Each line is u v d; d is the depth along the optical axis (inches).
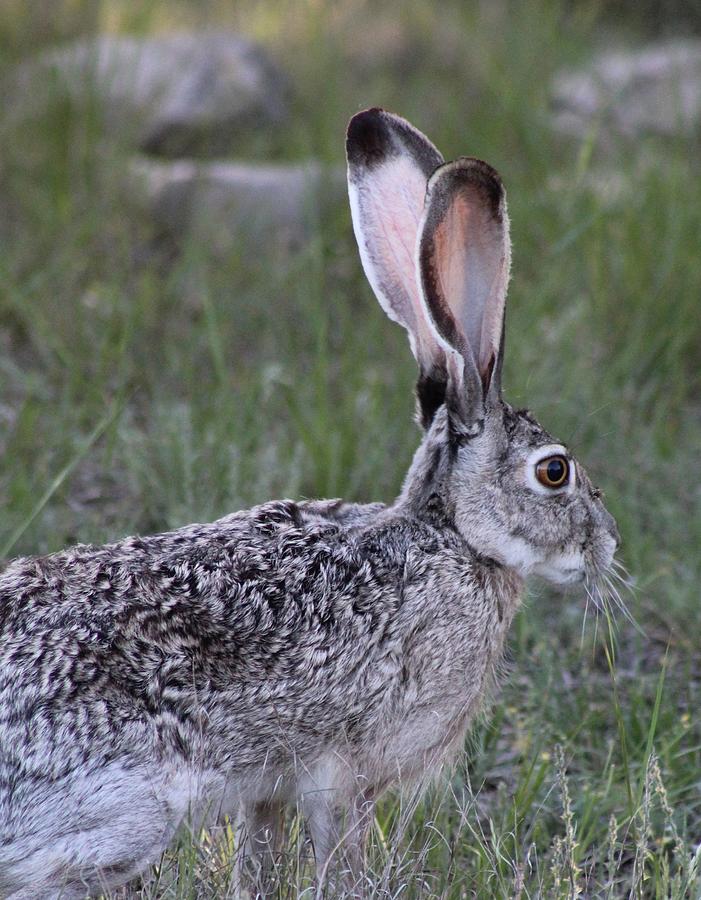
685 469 490.3
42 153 666.2
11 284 545.3
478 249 307.1
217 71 756.0
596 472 481.7
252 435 455.2
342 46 878.4
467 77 852.0
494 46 888.9
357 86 831.7
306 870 297.0
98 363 512.1
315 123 748.6
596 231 594.6
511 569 321.7
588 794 339.6
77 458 390.3
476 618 309.7
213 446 443.5
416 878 293.9
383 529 307.1
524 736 364.8
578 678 399.2
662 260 580.7
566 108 804.6
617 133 737.0
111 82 717.9
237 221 631.8
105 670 270.1
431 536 309.4
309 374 518.9
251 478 435.5
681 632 417.1
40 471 427.5
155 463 450.3
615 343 557.3
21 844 265.0
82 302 551.5
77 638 270.8
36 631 271.0
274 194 639.8
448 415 311.7
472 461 311.7
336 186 650.2
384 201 324.2
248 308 565.6
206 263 586.9
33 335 532.4
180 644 277.7
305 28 894.4
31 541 402.3
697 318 568.1
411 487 317.7
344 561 297.9
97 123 685.3
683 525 458.6
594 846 336.5
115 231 627.2
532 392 493.7
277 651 286.0
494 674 331.6
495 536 313.0
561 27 954.1
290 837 311.7
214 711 280.7
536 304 544.7
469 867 317.7
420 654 300.8
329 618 291.3
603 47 938.1
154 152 727.1
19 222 622.8
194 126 727.7
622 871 330.6
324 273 587.8
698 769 358.0
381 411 477.7
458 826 327.6
